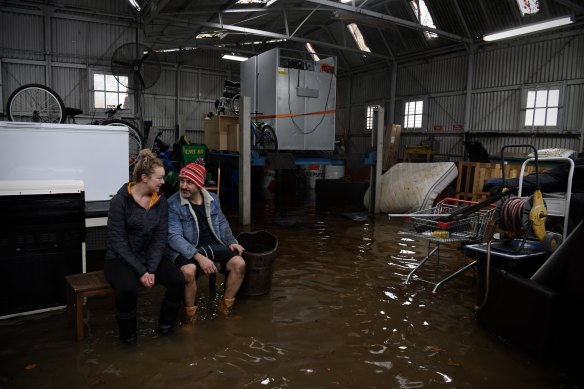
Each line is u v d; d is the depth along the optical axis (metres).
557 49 9.99
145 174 2.77
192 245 3.17
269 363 2.57
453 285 4.06
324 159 8.70
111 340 2.80
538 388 2.35
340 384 2.36
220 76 18.42
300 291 3.85
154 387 2.28
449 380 2.42
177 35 13.29
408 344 2.85
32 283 3.12
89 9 9.70
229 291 3.28
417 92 13.88
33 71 9.52
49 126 3.65
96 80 9.91
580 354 2.52
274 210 8.53
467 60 12.14
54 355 2.59
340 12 10.28
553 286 2.69
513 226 3.13
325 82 9.13
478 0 10.74
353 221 7.42
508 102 11.09
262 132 8.26
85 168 3.84
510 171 7.83
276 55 8.49
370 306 3.52
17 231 3.02
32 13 9.36
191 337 2.88
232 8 10.58
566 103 9.91
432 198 7.44
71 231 3.21
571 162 3.10
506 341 2.92
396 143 13.38
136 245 2.84
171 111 17.72
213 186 7.68
